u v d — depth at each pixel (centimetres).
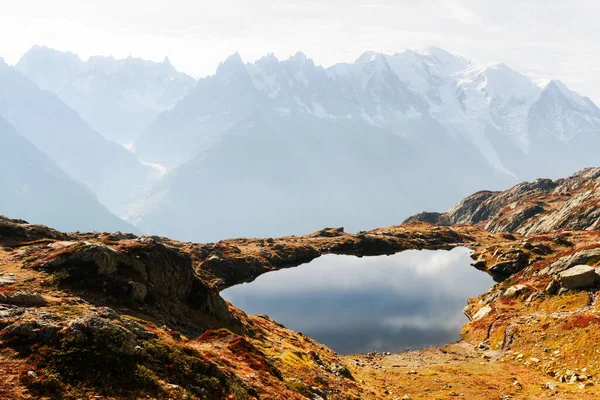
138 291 4419
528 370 5378
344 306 11131
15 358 2122
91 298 3969
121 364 2316
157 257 5159
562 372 4991
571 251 9012
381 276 14825
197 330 4622
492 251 16400
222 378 2745
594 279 7181
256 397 2792
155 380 2341
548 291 7750
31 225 6025
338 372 4778
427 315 10000
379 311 10575
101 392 2091
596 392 4225
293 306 11275
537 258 13850
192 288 5547
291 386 3369
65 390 2009
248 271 15462
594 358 4912
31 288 3794
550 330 6150
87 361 2222
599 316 5744
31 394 1909
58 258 4366
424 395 4588
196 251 15888
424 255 18688
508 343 6569
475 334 7800
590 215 17900
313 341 7119
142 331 2862
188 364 2672
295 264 17538
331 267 16775
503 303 8562
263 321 7106
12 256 4641
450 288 12688
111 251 4644
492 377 5219
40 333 2300
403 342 8081
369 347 7862
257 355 3762
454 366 5916
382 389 4822
